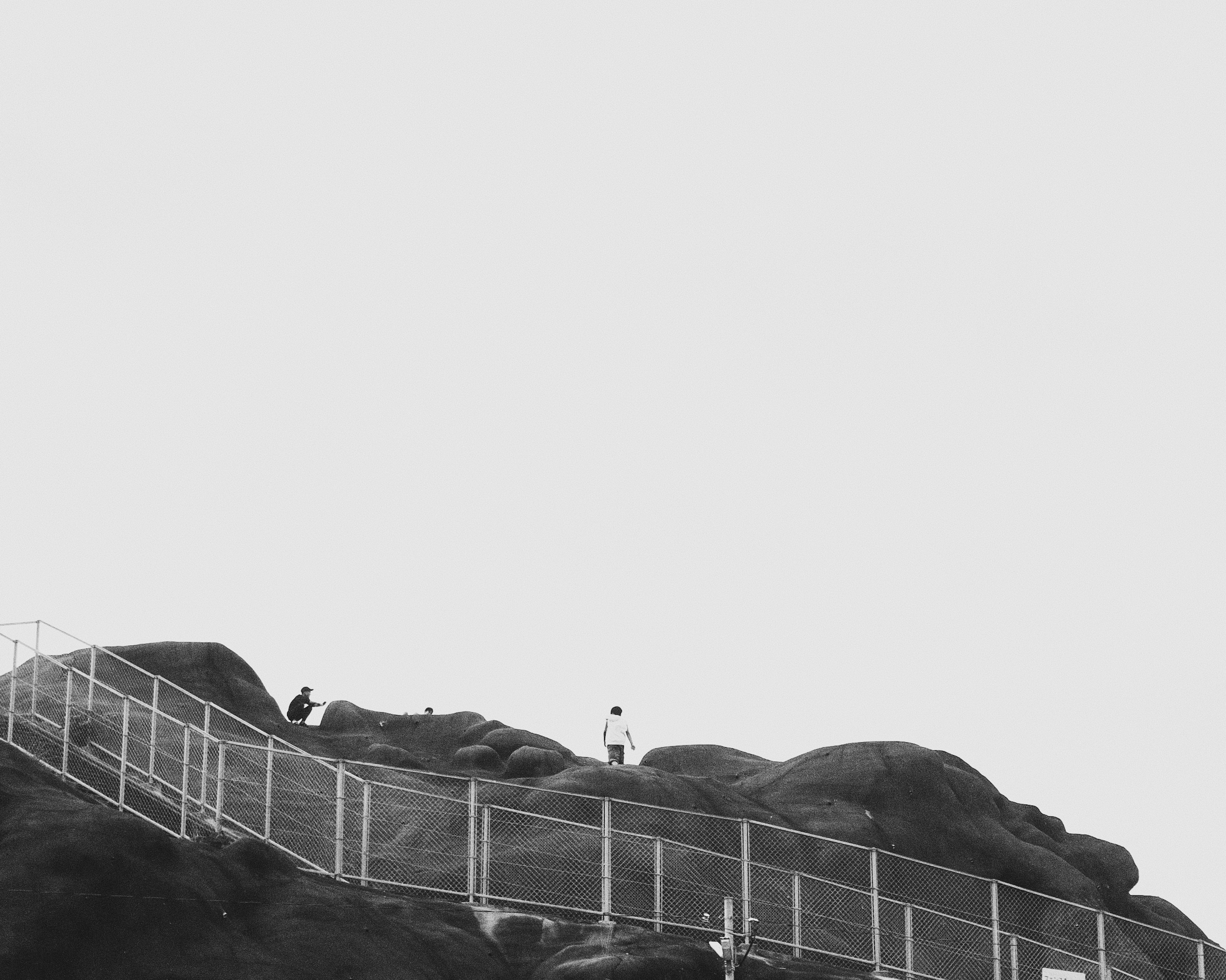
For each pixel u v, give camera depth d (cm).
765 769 4891
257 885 3269
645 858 3788
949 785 4747
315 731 4706
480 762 4541
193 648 4500
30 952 2919
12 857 3039
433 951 3312
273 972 3069
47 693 3816
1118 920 4622
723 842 4088
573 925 3506
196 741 3788
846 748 4762
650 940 3484
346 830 3625
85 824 3119
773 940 3712
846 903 4084
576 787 4106
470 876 3562
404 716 5006
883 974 3841
